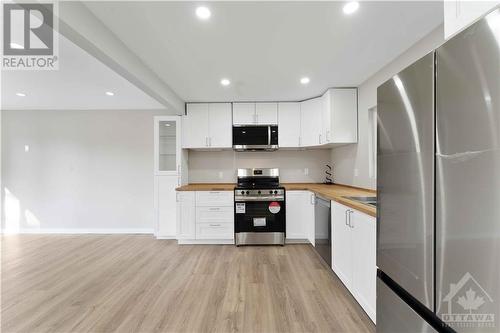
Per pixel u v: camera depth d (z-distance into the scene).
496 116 0.69
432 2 1.61
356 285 2.01
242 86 3.24
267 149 4.13
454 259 0.84
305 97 3.75
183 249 3.52
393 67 2.49
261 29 1.92
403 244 1.13
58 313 1.99
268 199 3.66
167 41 2.09
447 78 0.86
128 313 1.98
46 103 4.06
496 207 0.70
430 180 0.95
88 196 4.40
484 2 0.89
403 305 1.15
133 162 4.41
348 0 1.59
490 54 0.71
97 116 4.38
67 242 3.88
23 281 2.54
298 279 2.54
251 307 2.05
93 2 1.59
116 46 2.02
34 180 4.38
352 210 2.08
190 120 3.97
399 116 1.15
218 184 4.29
